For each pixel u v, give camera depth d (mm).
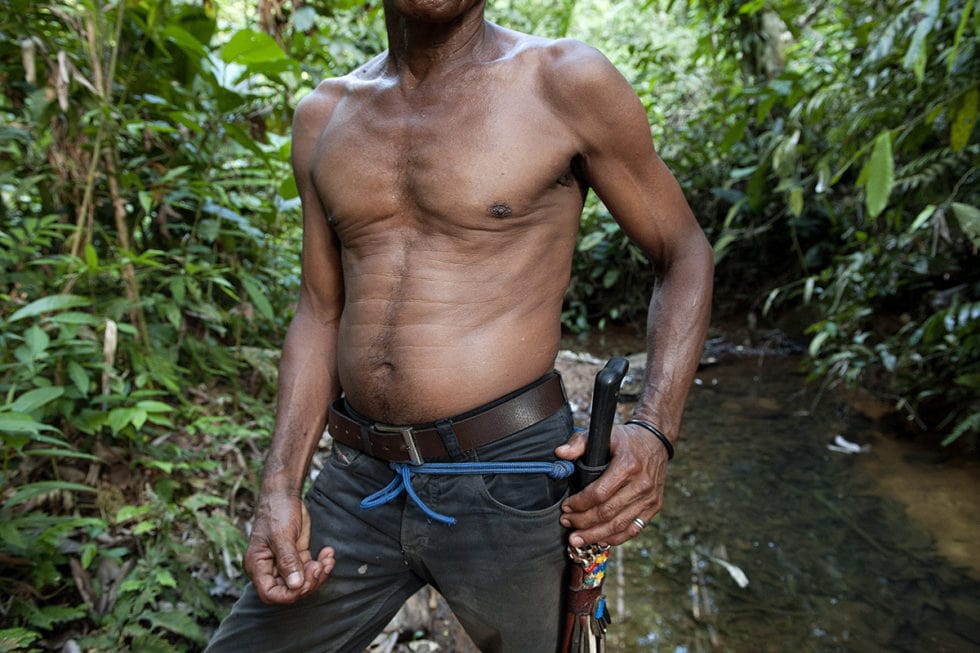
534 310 1036
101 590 1632
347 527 1128
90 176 2047
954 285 3504
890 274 3434
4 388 1682
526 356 1029
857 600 2049
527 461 1028
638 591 2105
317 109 1162
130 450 1979
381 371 1045
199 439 2256
